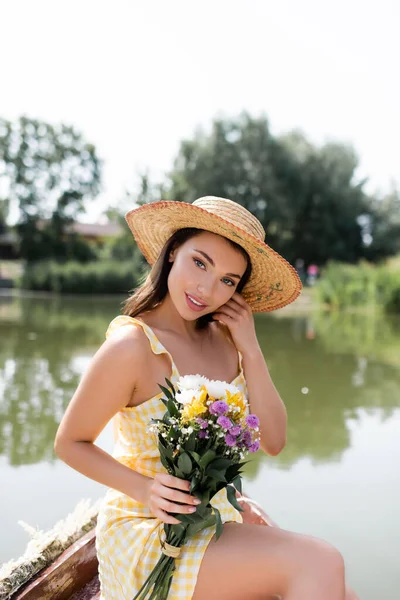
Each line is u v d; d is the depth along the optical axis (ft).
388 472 13.67
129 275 93.45
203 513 5.41
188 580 5.48
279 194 117.08
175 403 5.45
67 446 6.01
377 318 54.90
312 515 11.35
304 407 19.43
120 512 6.09
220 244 6.56
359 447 15.46
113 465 5.90
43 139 129.18
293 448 15.34
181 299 6.59
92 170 132.87
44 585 6.48
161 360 6.33
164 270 6.98
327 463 14.24
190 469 5.27
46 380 22.48
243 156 115.44
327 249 124.77
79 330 38.83
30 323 43.04
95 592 7.07
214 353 7.30
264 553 5.34
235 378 7.31
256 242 6.37
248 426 5.31
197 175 114.42
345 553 9.95
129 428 6.29
